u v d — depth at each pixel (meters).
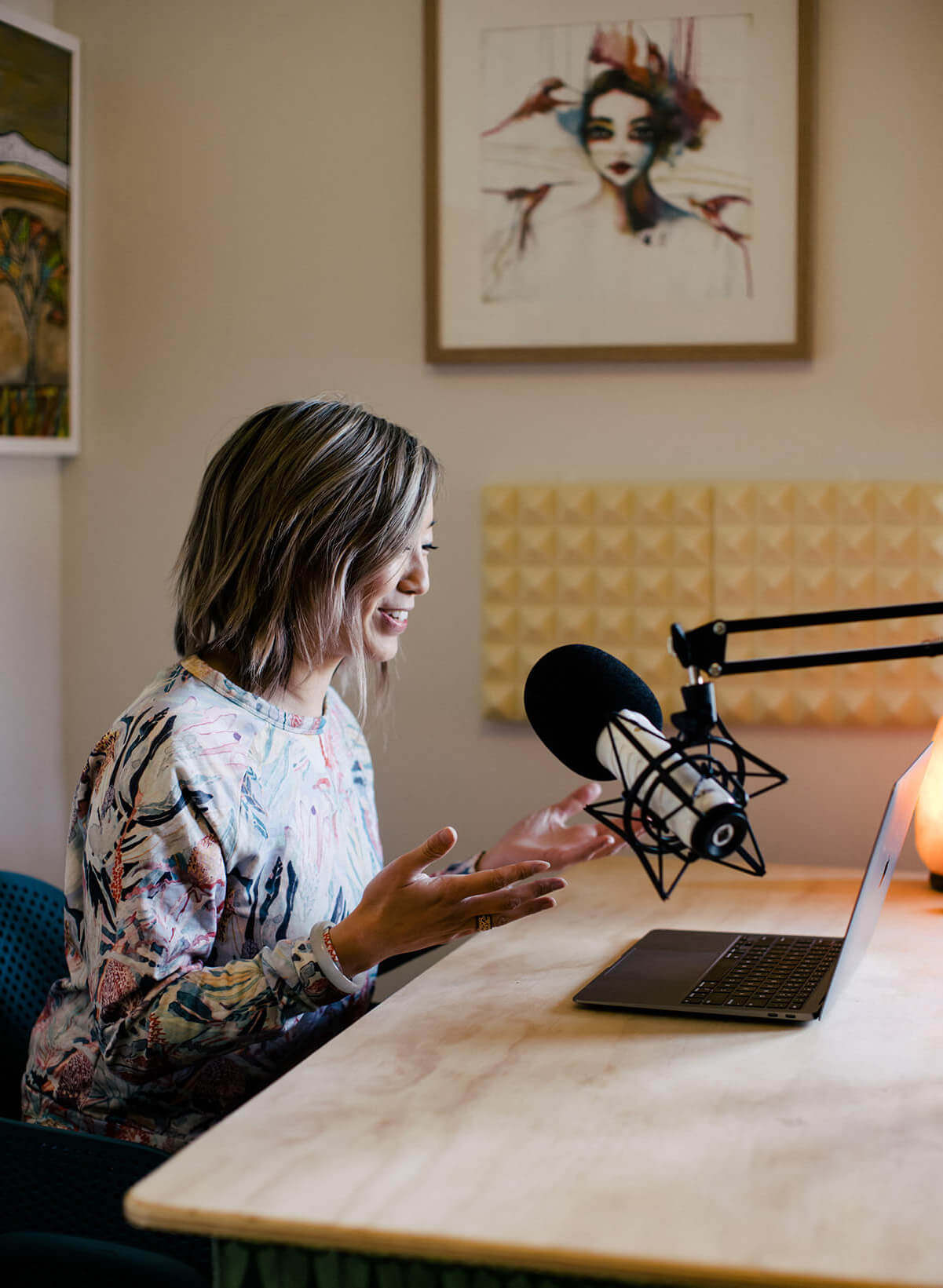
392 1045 1.29
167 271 2.46
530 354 2.28
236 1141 1.06
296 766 1.54
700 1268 0.87
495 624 2.32
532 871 1.29
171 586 2.48
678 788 1.12
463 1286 0.96
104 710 2.53
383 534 1.52
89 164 2.47
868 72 2.15
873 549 2.18
